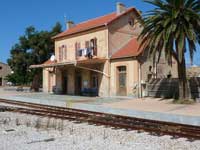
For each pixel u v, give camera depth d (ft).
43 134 41.06
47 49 170.19
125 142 35.88
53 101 96.89
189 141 35.58
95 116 56.54
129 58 112.78
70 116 58.44
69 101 97.25
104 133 40.98
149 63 113.39
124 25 126.41
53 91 149.18
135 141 36.32
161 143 35.01
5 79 266.98
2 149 33.22
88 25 135.13
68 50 139.74
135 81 110.63
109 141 36.45
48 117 57.00
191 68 138.10
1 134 41.37
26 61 169.48
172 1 82.89
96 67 124.47
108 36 120.16
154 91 107.65
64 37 142.00
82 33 131.75
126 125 44.98
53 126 46.78
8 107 73.56
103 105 85.20
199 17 81.25
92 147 33.47
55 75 148.15
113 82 118.21
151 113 67.26
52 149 32.86
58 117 56.29
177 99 93.30
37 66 139.54
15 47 173.58
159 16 84.84
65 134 40.96
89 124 48.24
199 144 34.24
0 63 289.12
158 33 85.30
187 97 89.30
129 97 111.75
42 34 170.30
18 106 80.74
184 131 40.96
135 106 82.38
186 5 83.46
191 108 76.59
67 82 140.36
